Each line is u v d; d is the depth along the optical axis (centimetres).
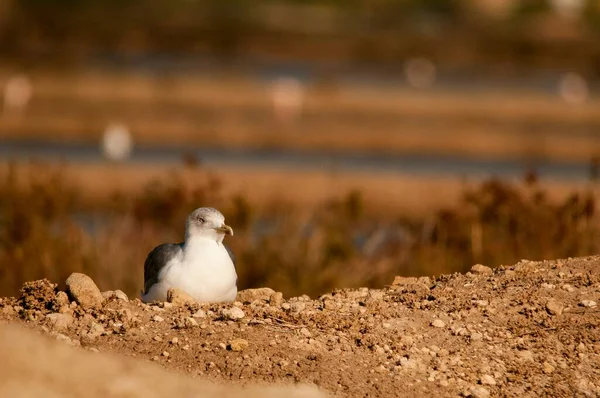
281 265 1447
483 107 5325
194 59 8981
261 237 1499
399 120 4841
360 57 9881
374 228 1883
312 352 889
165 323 931
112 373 796
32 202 1512
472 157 3856
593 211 1391
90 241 1530
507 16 14238
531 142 4100
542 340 944
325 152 3906
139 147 3825
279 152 3884
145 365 830
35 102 5019
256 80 7206
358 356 892
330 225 1570
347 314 984
